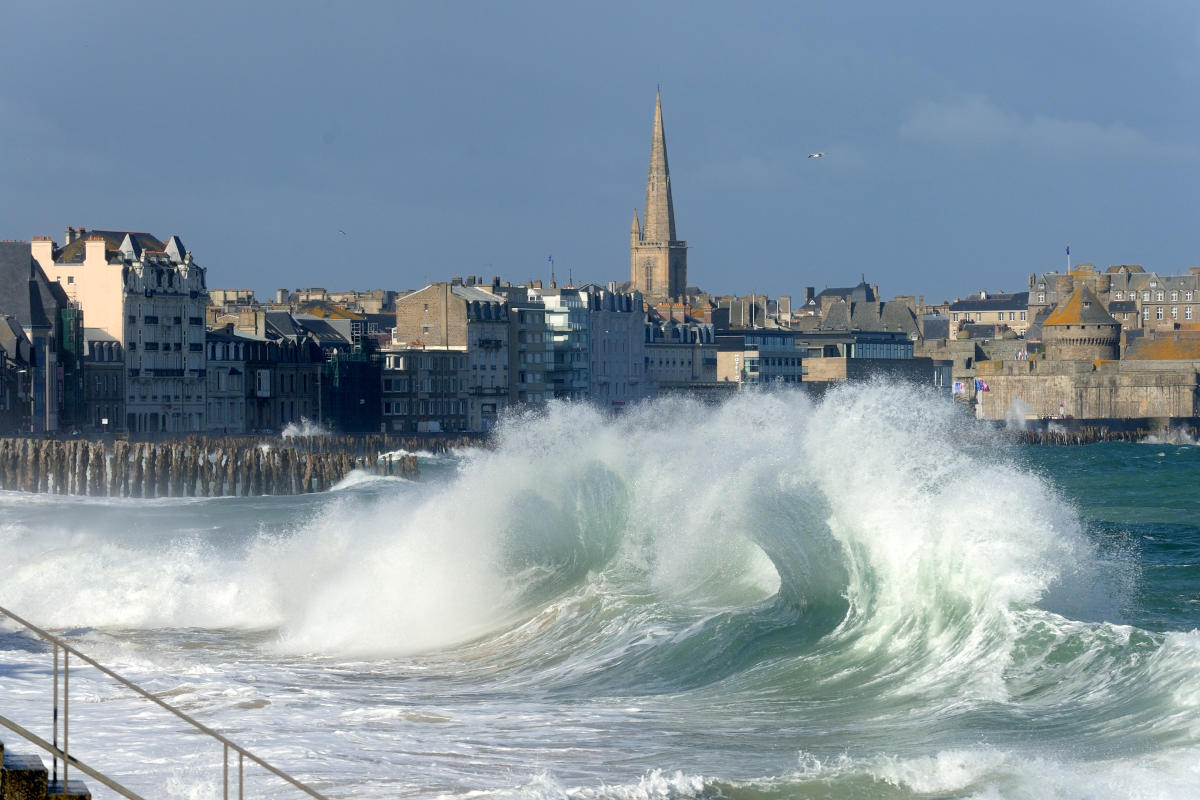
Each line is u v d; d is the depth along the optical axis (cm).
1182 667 7431
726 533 10431
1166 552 15312
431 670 9612
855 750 6988
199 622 11656
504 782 6594
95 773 4822
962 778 6216
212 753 7062
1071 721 7188
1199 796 5844
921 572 9038
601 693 8644
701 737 7381
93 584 12256
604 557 11262
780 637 9162
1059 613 8656
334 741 7362
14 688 8694
